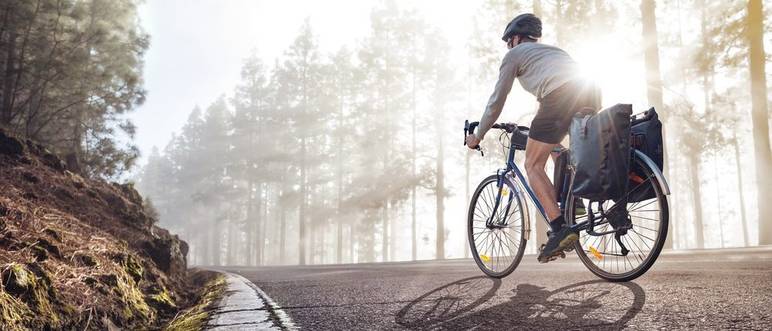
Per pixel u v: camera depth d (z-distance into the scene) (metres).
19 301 2.13
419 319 1.99
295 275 5.82
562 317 1.86
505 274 3.30
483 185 3.62
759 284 2.30
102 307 2.67
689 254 5.85
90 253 3.26
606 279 2.80
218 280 5.07
